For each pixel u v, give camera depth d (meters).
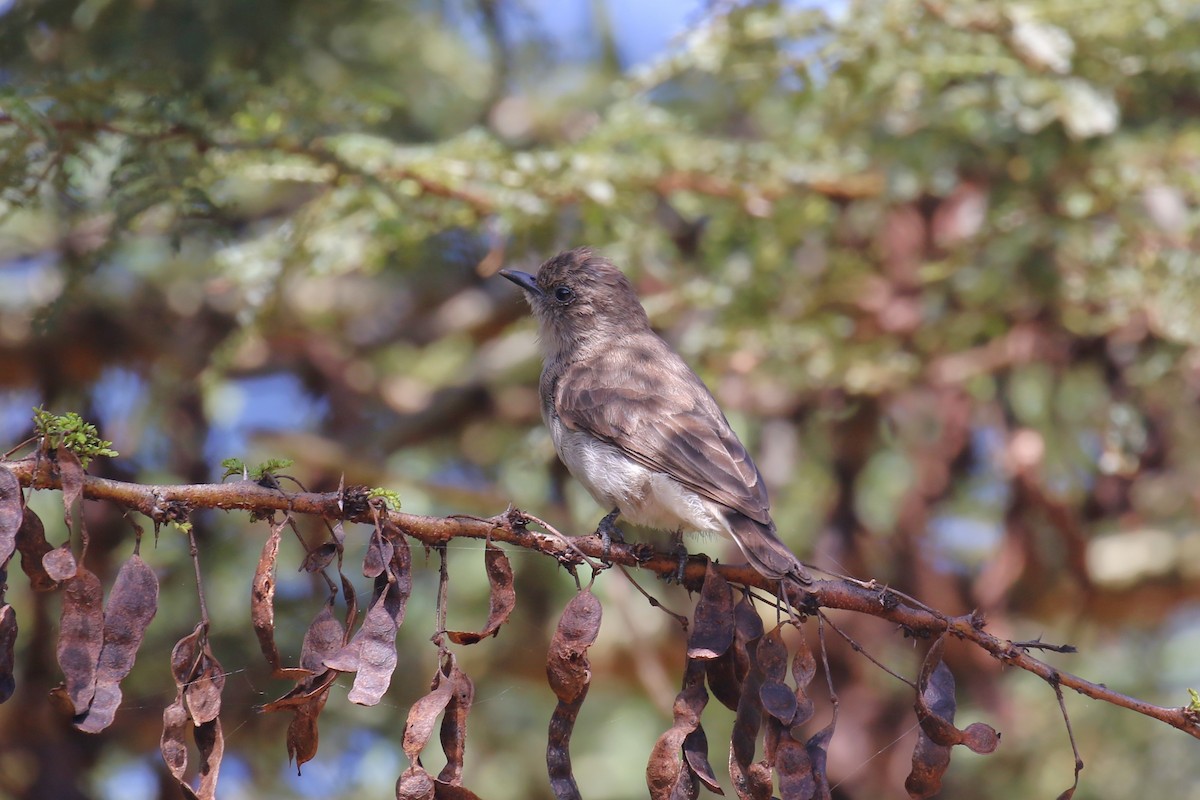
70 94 9.66
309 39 12.55
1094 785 13.47
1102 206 11.98
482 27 13.57
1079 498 13.34
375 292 15.81
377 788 12.80
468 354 15.71
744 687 6.31
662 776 6.15
